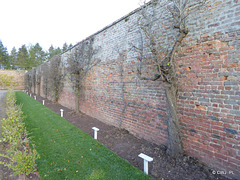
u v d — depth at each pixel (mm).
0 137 4062
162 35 3334
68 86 9070
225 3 2279
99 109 5980
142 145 3586
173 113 2854
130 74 4309
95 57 6188
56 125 5363
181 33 2389
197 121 2699
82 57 6914
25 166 2377
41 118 6402
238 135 2178
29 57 39188
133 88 4230
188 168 2561
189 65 2787
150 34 3031
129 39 4305
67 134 4430
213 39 2432
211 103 2488
